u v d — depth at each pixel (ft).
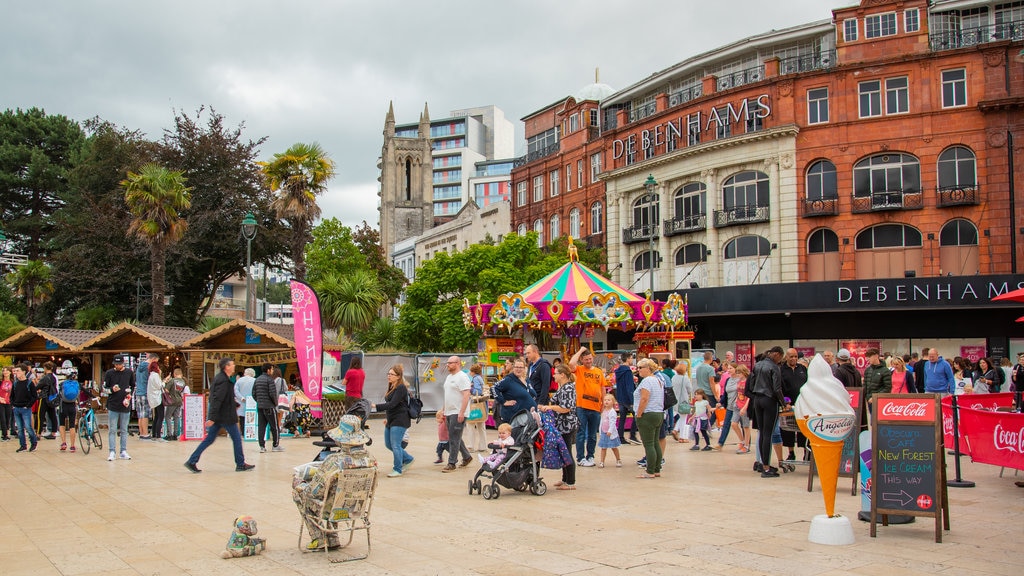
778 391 39.55
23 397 56.13
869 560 22.17
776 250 125.18
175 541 25.66
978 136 112.98
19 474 43.42
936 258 114.62
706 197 136.67
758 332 121.19
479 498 33.91
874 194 118.52
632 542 24.73
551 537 25.64
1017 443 32.04
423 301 131.75
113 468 45.60
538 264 131.34
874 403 25.94
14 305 194.59
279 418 65.10
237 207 155.12
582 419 44.45
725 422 52.54
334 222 159.63
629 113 160.97
